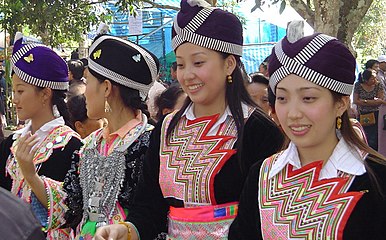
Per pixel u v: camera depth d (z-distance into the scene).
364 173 1.96
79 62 6.13
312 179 2.02
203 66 2.41
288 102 2.01
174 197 2.47
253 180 2.16
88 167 2.87
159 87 4.26
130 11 9.13
